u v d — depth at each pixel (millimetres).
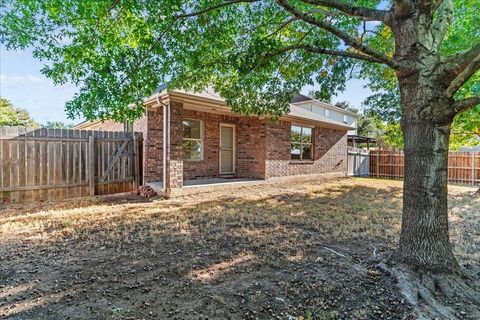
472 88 5676
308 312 2383
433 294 2682
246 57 3832
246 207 6781
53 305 2455
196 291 2732
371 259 3529
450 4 3287
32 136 6977
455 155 14156
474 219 5945
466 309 2479
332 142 15008
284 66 5262
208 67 4848
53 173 7305
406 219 3133
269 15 4797
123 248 3898
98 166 8148
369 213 6273
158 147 9383
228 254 3711
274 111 5562
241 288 2799
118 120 4285
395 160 16766
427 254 2936
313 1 3170
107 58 3908
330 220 5602
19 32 3725
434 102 2910
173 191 8156
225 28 4547
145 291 2719
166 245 4043
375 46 5340
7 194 6664
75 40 3846
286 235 4574
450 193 10070
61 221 5246
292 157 12570
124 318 2275
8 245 3959
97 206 6750
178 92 7637
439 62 2943
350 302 2562
